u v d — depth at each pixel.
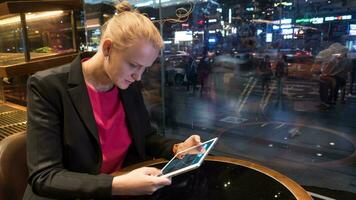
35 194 0.89
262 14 4.33
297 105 4.29
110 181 0.80
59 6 1.71
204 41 4.42
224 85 5.41
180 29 3.47
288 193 0.91
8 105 2.21
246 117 4.09
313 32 4.06
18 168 1.14
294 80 4.65
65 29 1.93
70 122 0.93
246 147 3.16
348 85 4.05
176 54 4.33
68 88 0.95
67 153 0.94
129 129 1.16
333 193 2.22
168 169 0.92
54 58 1.75
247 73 5.14
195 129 3.73
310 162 2.79
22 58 1.68
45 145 0.86
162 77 3.16
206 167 1.12
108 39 0.85
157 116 3.15
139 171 0.88
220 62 5.09
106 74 1.00
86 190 0.78
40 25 1.76
